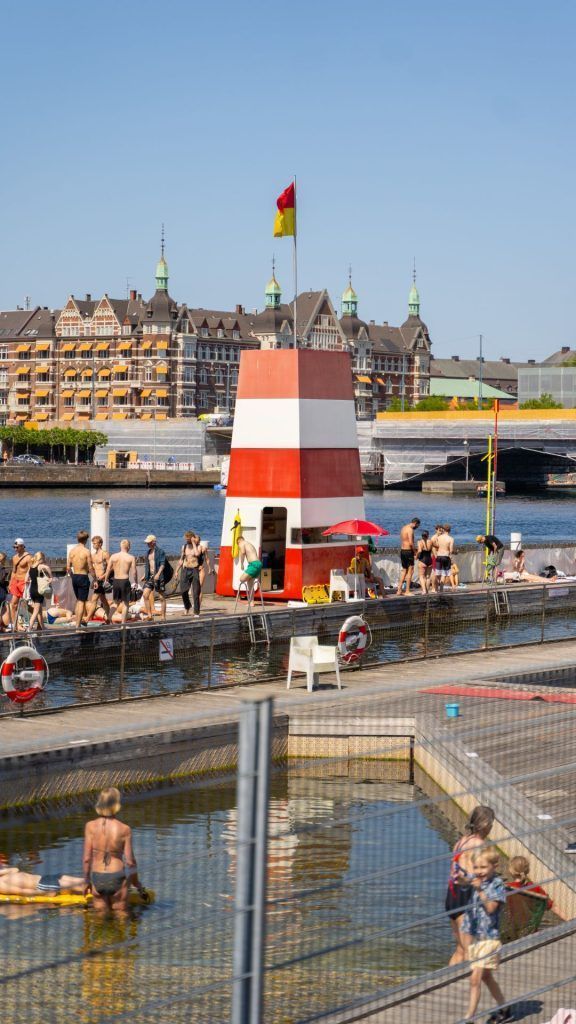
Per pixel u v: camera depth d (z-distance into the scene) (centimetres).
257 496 3378
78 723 1911
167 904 928
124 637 2220
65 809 1600
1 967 799
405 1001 832
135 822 1249
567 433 15875
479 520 11475
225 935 928
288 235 3375
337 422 3422
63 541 9344
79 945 875
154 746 1794
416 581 3809
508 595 3353
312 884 1095
